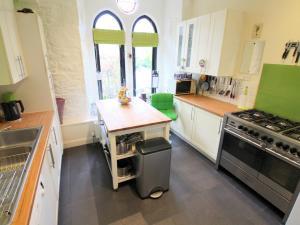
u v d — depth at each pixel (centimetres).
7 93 201
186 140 324
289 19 201
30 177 107
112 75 362
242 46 255
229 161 233
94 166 260
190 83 342
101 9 314
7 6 162
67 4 262
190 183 229
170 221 178
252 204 198
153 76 398
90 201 200
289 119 208
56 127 234
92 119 314
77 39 281
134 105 263
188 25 298
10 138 174
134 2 338
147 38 365
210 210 191
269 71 223
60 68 283
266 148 182
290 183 166
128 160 232
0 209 89
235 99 275
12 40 166
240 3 250
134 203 198
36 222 96
